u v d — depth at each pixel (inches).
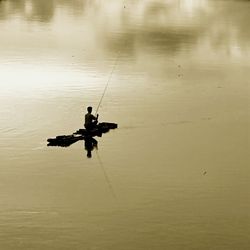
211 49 3065.9
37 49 2856.8
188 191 1462.8
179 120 1963.6
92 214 1339.8
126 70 2559.1
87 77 2411.4
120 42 3115.2
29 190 1444.4
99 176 1531.7
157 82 2390.5
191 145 1753.2
